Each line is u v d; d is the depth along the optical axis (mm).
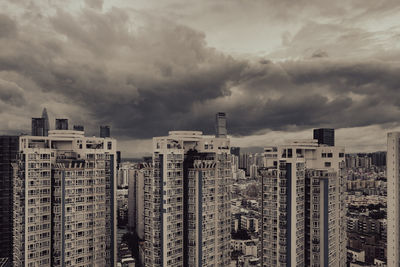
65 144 136125
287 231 114688
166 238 121312
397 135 154750
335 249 121625
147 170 129125
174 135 136125
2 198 178375
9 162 180250
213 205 131250
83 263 127250
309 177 120000
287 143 129625
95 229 131625
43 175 122938
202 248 126375
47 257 122938
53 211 124375
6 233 178125
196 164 126688
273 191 122438
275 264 121312
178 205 126312
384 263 191625
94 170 132000
